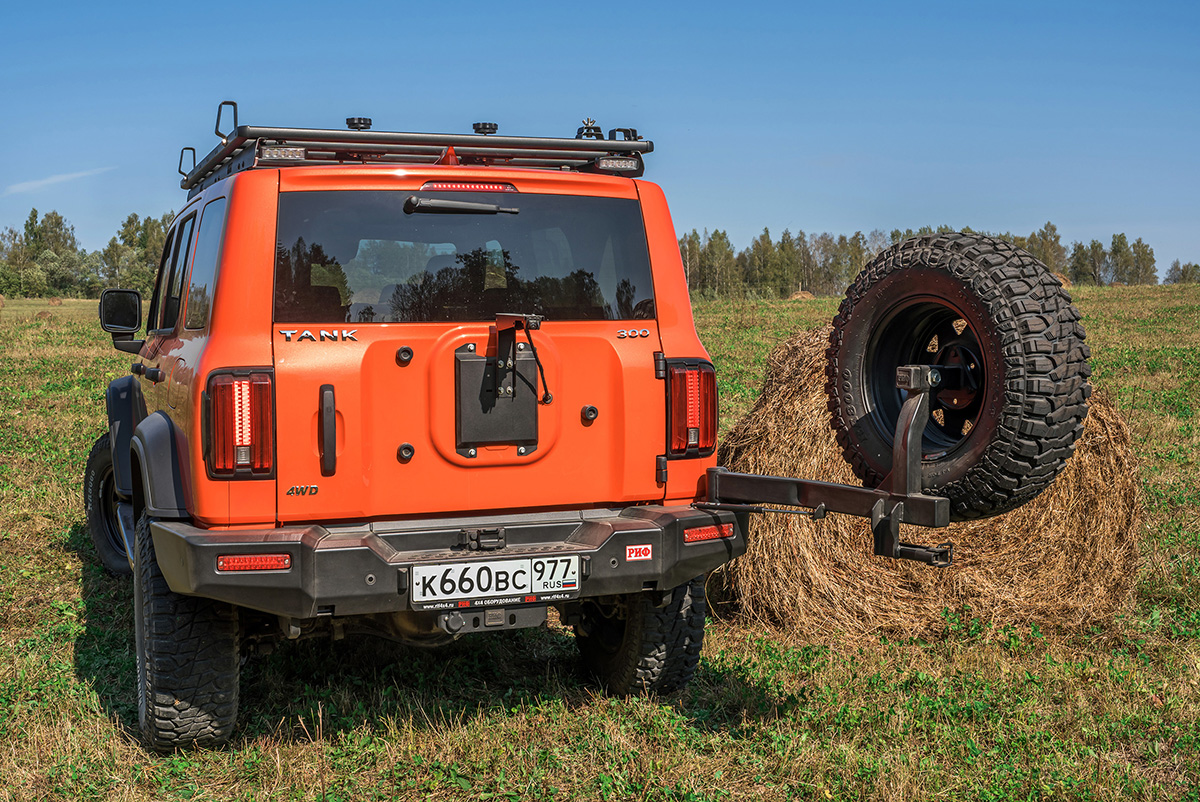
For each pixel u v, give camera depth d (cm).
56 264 14175
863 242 13375
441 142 402
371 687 451
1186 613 562
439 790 360
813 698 443
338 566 341
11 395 1450
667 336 403
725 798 353
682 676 448
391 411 362
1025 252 355
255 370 344
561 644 529
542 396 379
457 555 359
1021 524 579
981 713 423
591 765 378
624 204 406
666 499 400
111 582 629
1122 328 2770
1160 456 994
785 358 623
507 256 384
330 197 364
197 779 372
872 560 568
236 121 407
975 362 371
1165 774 373
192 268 432
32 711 422
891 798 346
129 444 553
